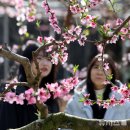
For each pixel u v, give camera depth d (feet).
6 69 63.98
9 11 62.64
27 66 16.12
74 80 17.88
